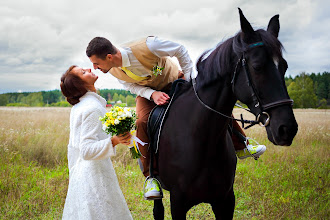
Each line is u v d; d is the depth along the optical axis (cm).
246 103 222
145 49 284
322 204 439
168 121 275
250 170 610
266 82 206
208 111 247
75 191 251
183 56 297
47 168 648
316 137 924
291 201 455
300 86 4828
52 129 1012
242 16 214
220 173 254
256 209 445
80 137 245
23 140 774
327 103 4691
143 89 309
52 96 8200
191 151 252
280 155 711
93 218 244
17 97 8100
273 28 241
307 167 623
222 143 252
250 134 914
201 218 431
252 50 210
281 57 209
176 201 265
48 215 427
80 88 259
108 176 258
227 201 271
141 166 345
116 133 238
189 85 277
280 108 203
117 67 301
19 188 504
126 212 265
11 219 417
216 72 242
